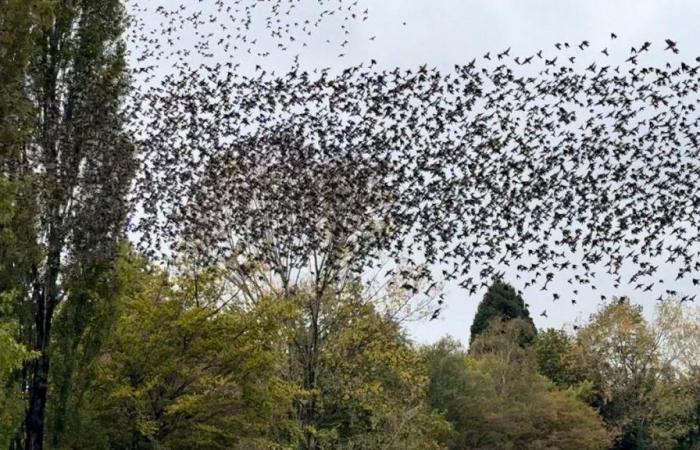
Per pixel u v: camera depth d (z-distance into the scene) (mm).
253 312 23109
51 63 20625
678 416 60688
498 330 60188
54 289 19719
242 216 23969
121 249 20875
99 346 20172
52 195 19406
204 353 22031
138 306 21953
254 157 22938
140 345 21531
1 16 17031
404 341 33562
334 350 28266
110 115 21047
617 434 55312
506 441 47375
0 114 16969
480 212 18141
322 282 26578
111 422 21719
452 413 45719
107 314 20203
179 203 22609
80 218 20047
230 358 22016
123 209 20656
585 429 49812
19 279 18422
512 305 71375
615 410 60594
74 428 19875
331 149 21328
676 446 62281
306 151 22016
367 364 30281
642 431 59656
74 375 19953
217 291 24156
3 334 13180
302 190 22719
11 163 18312
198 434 21688
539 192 17703
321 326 27891
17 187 16531
